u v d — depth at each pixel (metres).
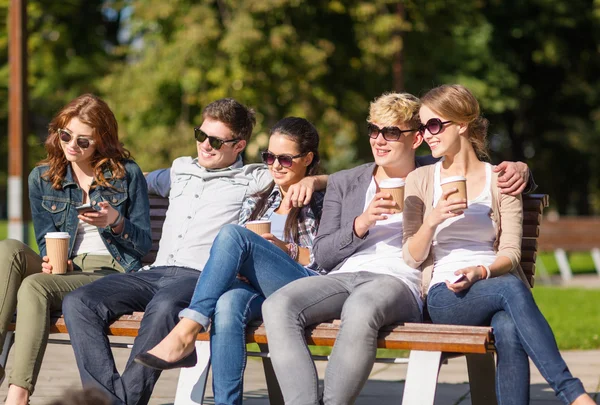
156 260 10.76
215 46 39.16
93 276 10.25
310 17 40.28
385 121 10.05
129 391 9.08
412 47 44.41
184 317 8.84
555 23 54.75
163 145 40.34
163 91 41.34
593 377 14.04
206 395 12.72
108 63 53.25
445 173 9.77
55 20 53.12
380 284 8.95
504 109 56.25
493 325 8.59
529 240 10.34
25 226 27.92
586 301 25.86
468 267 8.90
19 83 27.70
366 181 10.18
